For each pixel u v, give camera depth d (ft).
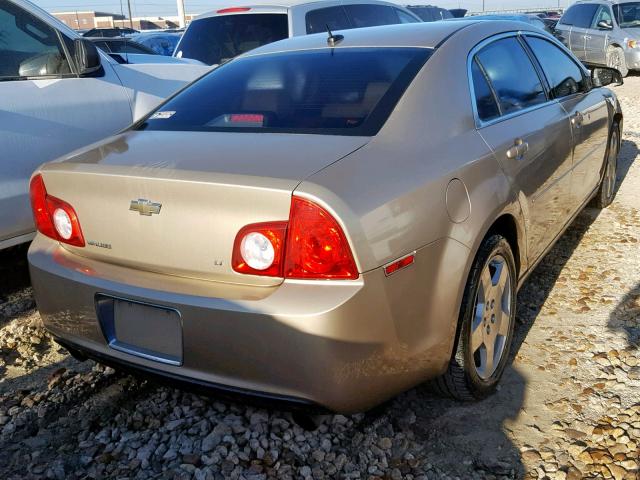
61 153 13.41
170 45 48.34
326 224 6.79
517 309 12.01
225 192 7.04
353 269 6.86
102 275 7.97
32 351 11.08
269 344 6.92
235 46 24.03
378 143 7.93
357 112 8.60
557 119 11.96
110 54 16.14
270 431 8.76
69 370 10.41
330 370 6.90
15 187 12.63
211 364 7.31
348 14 25.20
